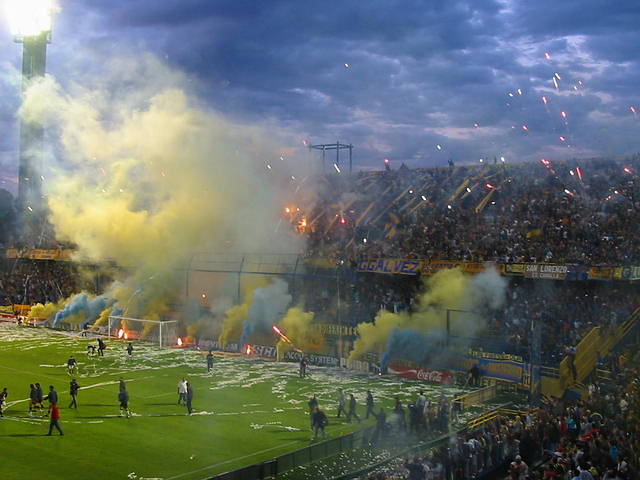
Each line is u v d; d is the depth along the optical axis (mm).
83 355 56594
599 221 56219
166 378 47344
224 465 28547
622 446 26047
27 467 27859
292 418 36500
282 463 27234
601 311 48125
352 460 28922
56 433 32938
